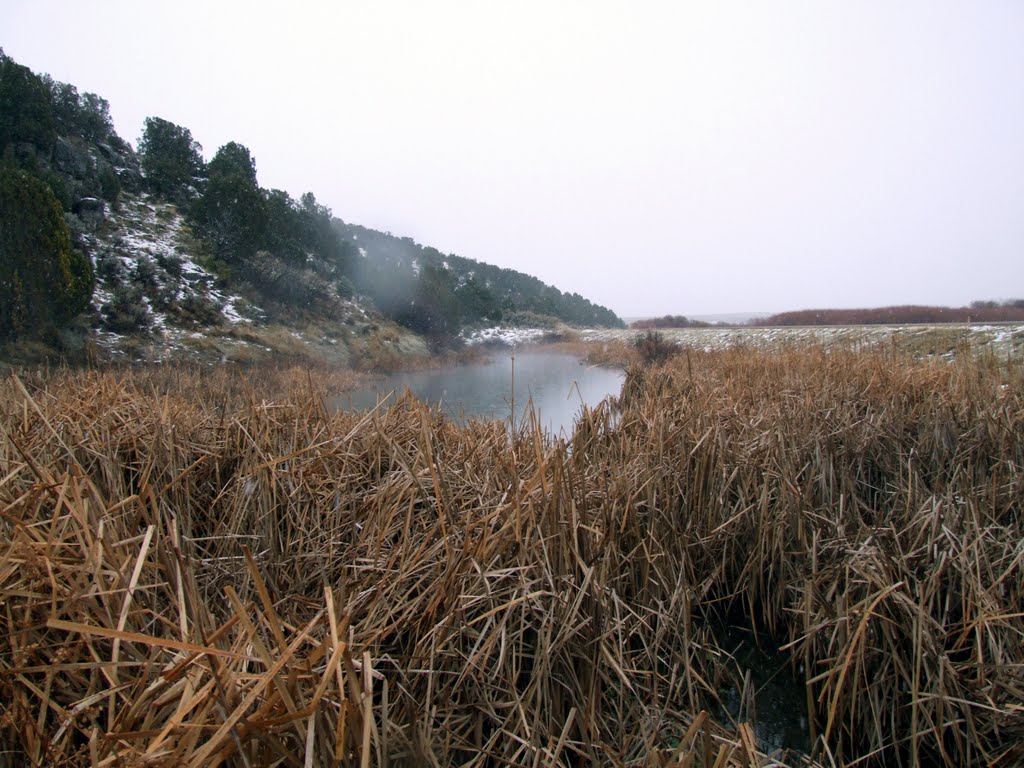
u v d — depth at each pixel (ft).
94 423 10.20
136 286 66.64
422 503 8.91
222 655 3.76
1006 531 9.40
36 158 80.02
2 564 5.10
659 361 51.11
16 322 43.16
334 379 51.62
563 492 8.59
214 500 9.15
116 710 4.71
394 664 6.30
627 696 7.35
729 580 11.07
